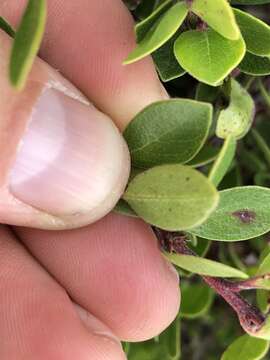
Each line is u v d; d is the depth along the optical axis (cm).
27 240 5
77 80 5
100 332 5
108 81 5
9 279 5
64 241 5
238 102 5
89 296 5
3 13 5
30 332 5
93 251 5
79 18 5
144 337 5
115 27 5
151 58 5
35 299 5
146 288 5
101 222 5
